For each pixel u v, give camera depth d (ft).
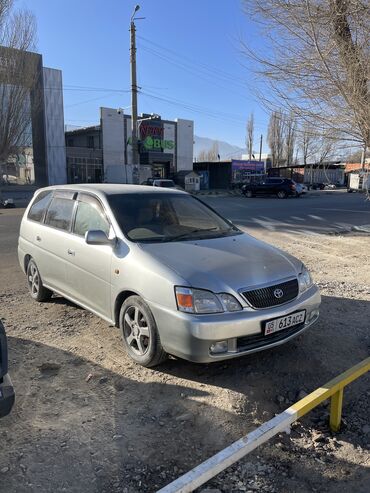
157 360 11.93
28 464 8.48
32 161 116.57
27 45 80.02
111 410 10.37
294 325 12.05
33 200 19.15
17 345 13.73
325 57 21.03
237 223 49.73
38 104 88.94
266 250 13.67
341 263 27.37
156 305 11.38
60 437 9.34
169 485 7.09
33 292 18.34
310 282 13.19
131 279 12.19
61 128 121.60
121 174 133.39
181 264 11.75
